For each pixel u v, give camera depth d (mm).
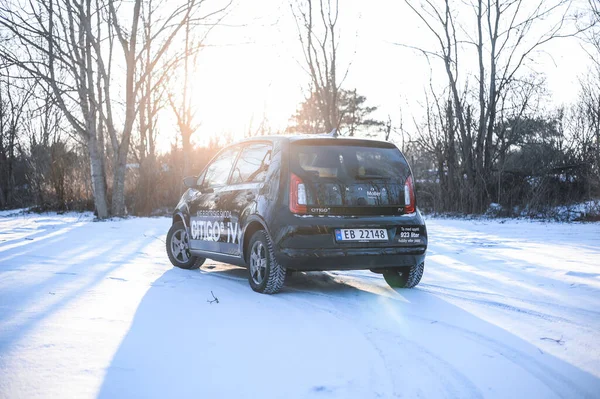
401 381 3016
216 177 6754
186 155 21797
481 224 15320
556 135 21328
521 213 18578
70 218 17609
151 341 3674
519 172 20516
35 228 13258
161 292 5355
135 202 20359
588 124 20688
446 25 21234
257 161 5867
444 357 3430
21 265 6980
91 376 2992
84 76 17953
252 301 5031
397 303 4984
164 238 10875
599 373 3170
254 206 5551
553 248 9047
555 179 19922
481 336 3895
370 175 5352
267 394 2803
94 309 4531
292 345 3648
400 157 5605
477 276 6348
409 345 3674
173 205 22234
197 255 6934
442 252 8578
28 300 4809
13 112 25047
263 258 5449
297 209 5113
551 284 5773
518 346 3658
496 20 20719
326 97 22891
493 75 20922
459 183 21000
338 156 5355
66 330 3855
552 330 4039
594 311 4598
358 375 3098
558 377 3109
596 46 20141
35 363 3156
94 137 17469
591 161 19422
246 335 3873
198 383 2938
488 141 21062
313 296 5305
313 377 3055
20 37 14625
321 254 5066
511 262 7340
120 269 6832
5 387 2803
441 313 4586
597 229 13094
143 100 17516
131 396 2744
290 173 5219
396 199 5410
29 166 23094
